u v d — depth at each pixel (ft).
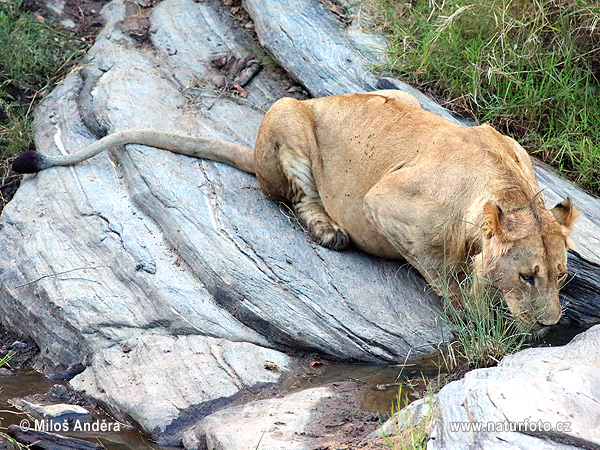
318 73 39.55
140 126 38.37
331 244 31.37
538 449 18.39
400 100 32.17
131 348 28.32
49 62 45.42
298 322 28.37
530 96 37.55
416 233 28.09
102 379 27.45
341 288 29.63
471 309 26.37
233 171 35.73
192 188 34.14
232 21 45.44
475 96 37.60
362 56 40.14
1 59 44.45
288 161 32.65
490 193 26.45
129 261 31.22
